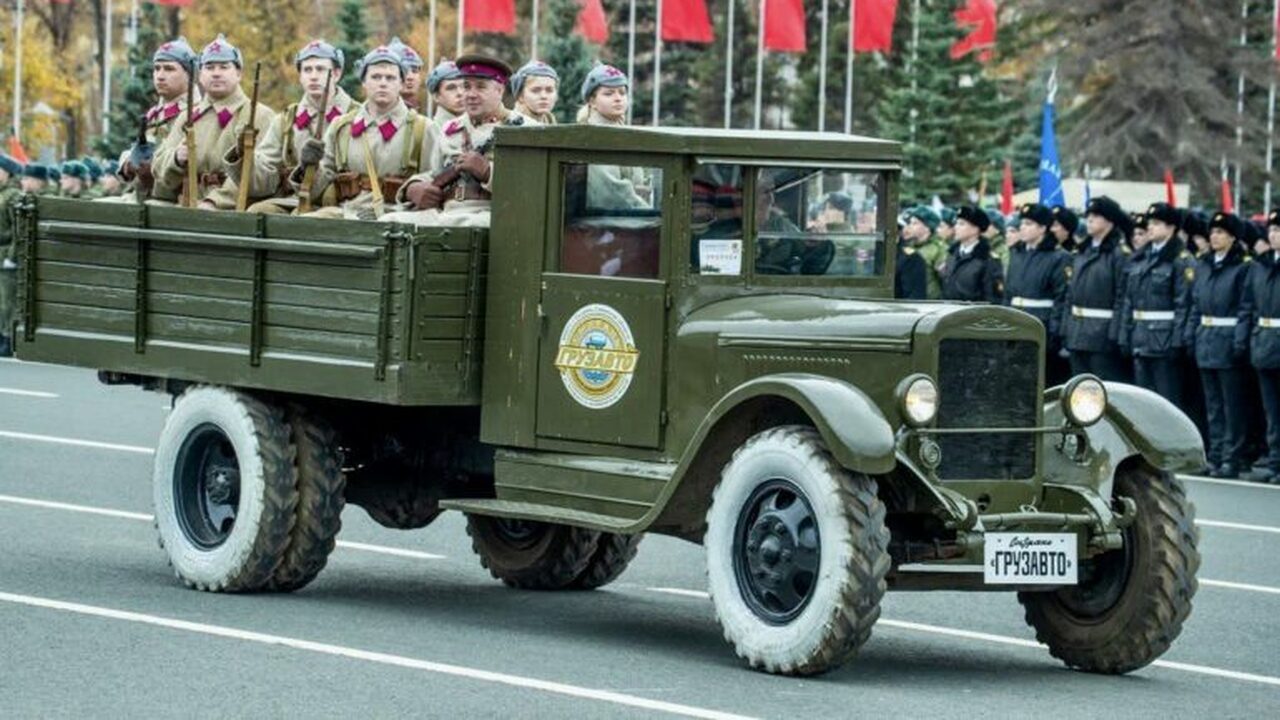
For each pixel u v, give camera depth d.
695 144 13.40
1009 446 13.04
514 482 14.16
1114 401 13.42
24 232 15.99
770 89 78.75
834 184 13.91
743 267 13.64
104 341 15.59
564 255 13.93
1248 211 74.69
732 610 12.67
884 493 12.75
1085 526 12.92
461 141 15.85
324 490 14.64
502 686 11.94
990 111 67.12
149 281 15.33
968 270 27.45
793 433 12.50
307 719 11.02
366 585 15.52
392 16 70.31
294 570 14.67
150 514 18.42
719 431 13.04
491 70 15.84
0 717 10.92
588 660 12.83
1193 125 71.94
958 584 12.69
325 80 15.95
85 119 75.56
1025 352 13.07
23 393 28.22
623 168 13.65
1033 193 51.28
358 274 14.17
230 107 16.38
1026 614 13.64
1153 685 12.99
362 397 14.12
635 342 13.60
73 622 13.38
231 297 14.87
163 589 14.76
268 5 65.00
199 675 11.98
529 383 14.08
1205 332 25.28
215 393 14.88
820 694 12.05
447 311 14.15
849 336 12.91
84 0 76.81
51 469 20.95
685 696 11.84
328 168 15.76
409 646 13.05
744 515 12.69
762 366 13.14
